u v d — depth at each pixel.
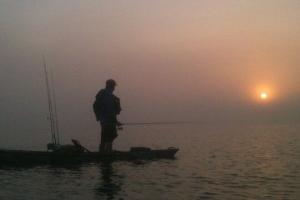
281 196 9.77
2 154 15.06
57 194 9.85
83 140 31.00
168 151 17.72
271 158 17.53
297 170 13.90
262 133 42.69
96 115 16.91
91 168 14.29
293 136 36.03
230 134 41.41
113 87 17.00
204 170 13.93
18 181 11.63
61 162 15.53
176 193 10.07
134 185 11.10
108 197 9.56
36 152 15.38
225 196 9.75
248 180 11.92
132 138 34.25
